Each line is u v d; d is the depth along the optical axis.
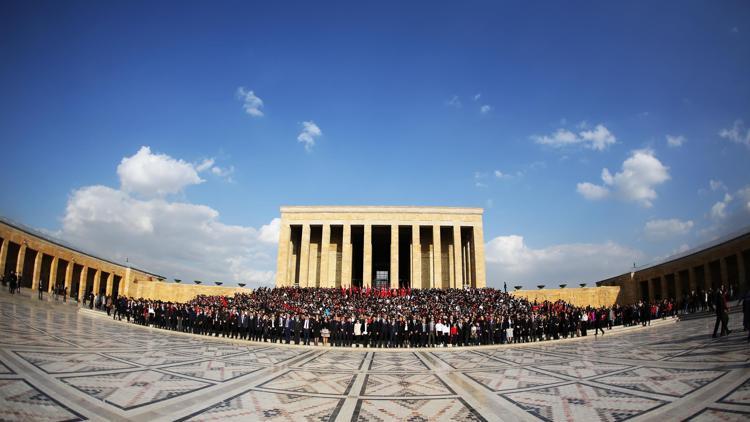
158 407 12.56
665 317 45.53
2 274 51.97
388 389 16.67
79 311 47.97
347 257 73.88
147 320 43.81
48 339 23.25
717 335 25.73
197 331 39.72
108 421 10.90
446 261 80.00
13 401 11.52
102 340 26.38
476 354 29.27
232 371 19.59
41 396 12.28
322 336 35.19
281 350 30.50
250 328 37.06
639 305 43.91
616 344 29.47
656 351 23.50
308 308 44.50
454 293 57.75
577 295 69.69
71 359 18.45
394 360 26.05
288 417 12.38
